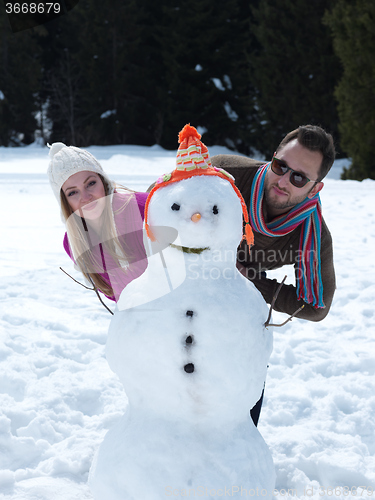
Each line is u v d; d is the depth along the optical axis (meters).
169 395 1.89
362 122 18.56
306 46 26.03
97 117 33.56
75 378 3.53
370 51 18.33
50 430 2.94
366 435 3.07
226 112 31.47
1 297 5.10
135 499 1.89
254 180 2.59
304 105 26.02
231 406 1.92
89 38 33.75
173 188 1.89
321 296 2.60
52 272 6.08
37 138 35.44
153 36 34.38
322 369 3.87
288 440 2.89
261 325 1.98
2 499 2.39
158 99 33.44
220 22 31.98
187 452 1.89
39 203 10.80
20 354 3.80
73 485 2.52
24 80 33.09
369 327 4.64
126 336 1.92
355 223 9.18
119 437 2.00
